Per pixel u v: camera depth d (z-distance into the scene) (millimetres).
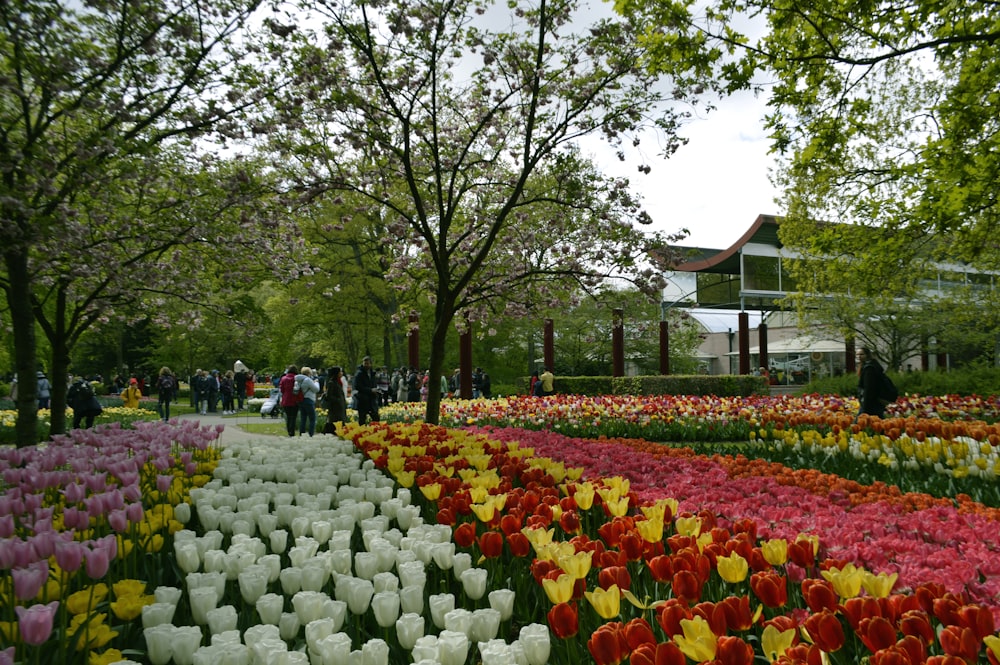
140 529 3543
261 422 22422
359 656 2051
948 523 3928
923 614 2213
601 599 2344
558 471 5422
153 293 12977
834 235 13867
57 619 2732
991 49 11000
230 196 10281
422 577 2760
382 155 12320
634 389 27016
